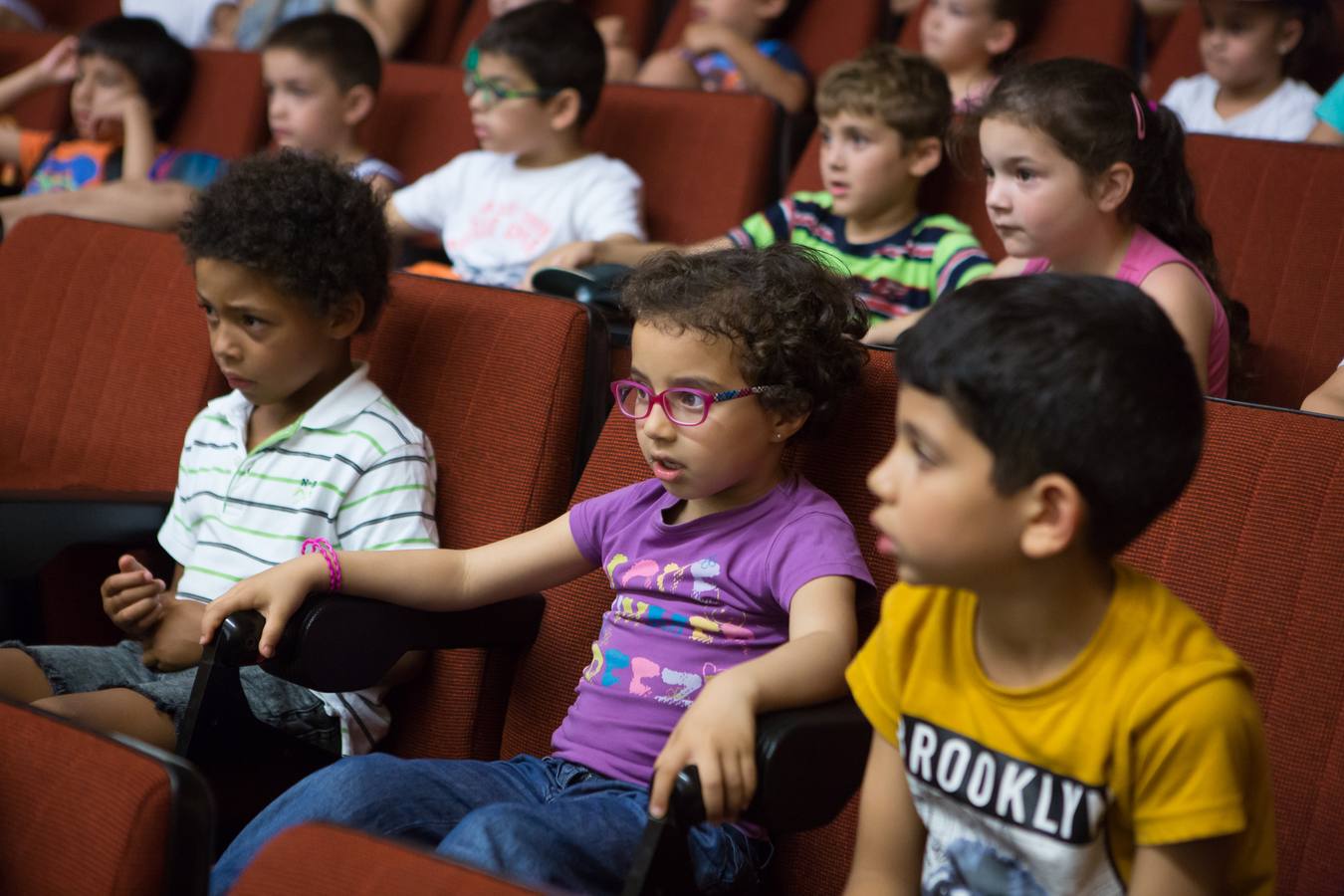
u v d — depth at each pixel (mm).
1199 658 862
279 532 1517
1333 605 1101
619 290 1683
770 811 994
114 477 1853
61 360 1946
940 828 958
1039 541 838
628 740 1257
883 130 2184
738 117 2512
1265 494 1146
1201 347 1618
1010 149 1661
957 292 873
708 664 1254
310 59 2844
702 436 1227
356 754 1458
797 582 1207
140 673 1515
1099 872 896
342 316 1550
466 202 2654
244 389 1531
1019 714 902
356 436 1530
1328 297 1873
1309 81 2592
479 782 1260
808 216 2340
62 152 3217
